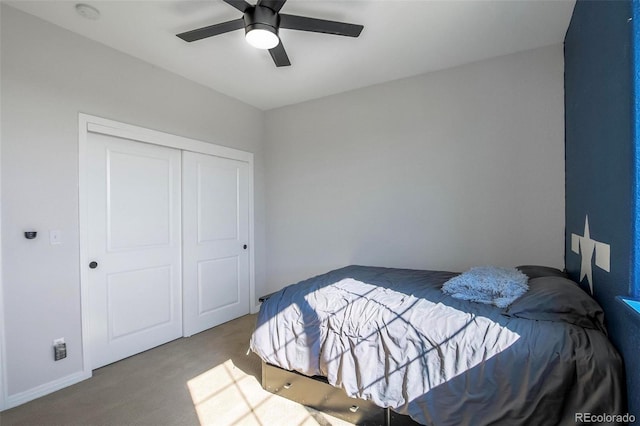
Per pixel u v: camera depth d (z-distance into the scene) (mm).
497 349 1376
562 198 2428
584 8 1789
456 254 2828
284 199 3836
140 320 2732
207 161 3314
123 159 2617
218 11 2062
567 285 1634
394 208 3127
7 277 1942
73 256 2248
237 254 3672
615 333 1287
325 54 2617
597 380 1189
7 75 1953
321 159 3572
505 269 2156
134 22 2168
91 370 2330
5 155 1940
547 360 1279
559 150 2436
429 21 2168
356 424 1744
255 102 3734
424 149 2973
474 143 2750
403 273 2660
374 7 2021
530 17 2121
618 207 1271
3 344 1917
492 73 2672
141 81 2686
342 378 1701
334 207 3488
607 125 1410
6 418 1824
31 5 1971
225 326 3383
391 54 2619
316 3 1977
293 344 1943
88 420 1808
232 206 3609
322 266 3578
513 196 2600
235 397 2041
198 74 2984
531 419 1265
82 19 2123
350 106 3377
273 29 1791
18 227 1989
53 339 2137
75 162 2266
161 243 2912
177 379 2270
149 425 1768
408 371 1531
